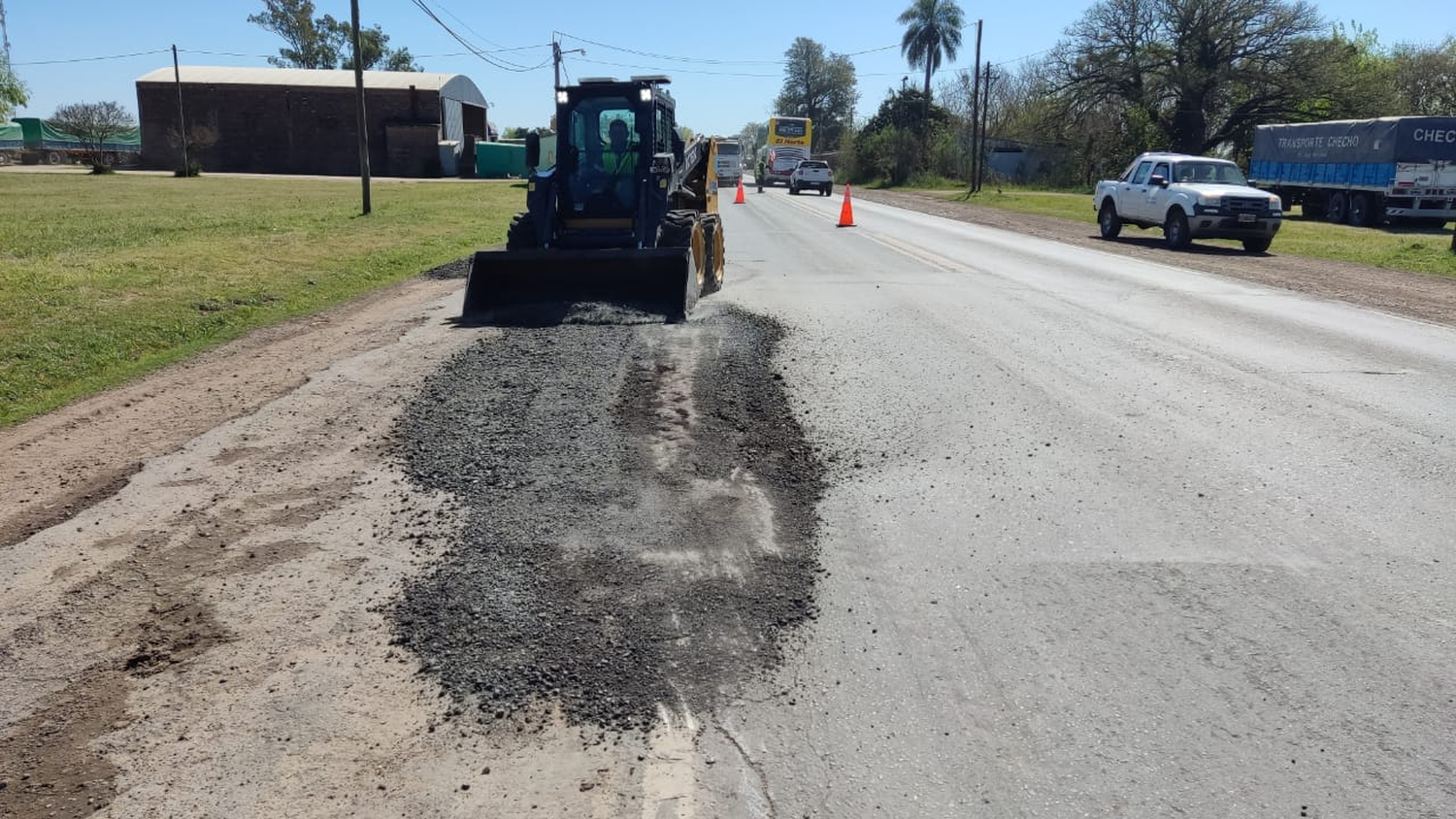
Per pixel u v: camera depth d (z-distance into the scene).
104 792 3.47
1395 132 31.56
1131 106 62.75
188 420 7.93
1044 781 3.44
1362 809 3.27
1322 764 3.50
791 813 3.30
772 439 7.11
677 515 5.75
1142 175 24.73
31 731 3.84
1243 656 4.20
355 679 4.11
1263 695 3.92
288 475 6.58
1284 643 4.29
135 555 5.39
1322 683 3.99
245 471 6.68
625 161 13.16
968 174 78.19
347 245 20.22
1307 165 36.62
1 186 44.47
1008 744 3.64
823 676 4.11
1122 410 7.78
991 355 9.70
